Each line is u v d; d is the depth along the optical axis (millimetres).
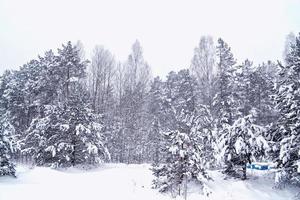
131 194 15461
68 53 33469
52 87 34312
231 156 17938
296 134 16703
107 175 18969
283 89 17938
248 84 36531
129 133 41906
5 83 40688
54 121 24469
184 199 15320
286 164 16922
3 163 17859
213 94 39750
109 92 49812
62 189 15320
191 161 16062
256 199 16000
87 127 23641
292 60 21766
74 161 23578
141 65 52781
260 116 36250
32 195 13516
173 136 16953
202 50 43938
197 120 19922
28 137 27469
